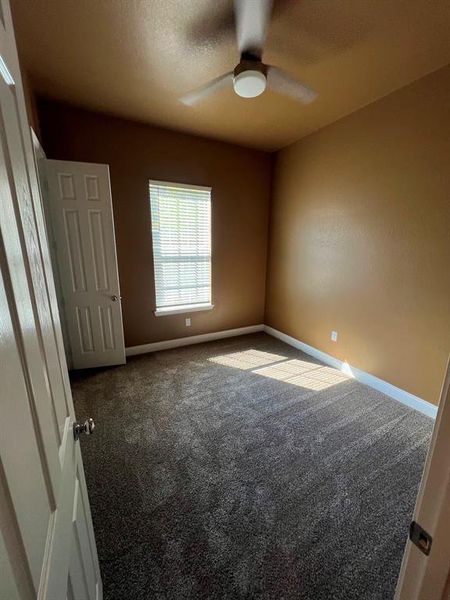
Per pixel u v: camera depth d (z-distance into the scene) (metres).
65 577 0.61
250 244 3.94
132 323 3.33
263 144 3.48
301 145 3.28
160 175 3.12
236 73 1.66
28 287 0.54
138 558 1.23
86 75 2.08
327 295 3.16
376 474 1.70
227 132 3.12
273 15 1.52
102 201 2.69
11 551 0.37
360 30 1.63
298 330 3.65
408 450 1.90
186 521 1.39
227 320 4.02
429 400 2.29
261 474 1.68
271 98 2.37
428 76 2.05
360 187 2.66
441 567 0.46
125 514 1.43
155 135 3.00
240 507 1.47
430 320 2.23
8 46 0.54
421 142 2.14
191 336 3.77
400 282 2.41
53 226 2.60
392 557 1.25
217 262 3.74
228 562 1.22
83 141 2.70
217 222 3.61
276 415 2.26
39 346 0.58
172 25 1.60
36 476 0.49
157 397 2.50
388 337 2.55
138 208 3.08
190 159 3.25
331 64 1.94
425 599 0.49
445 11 1.49
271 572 1.18
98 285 2.86
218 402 2.43
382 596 1.11
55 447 0.63
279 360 3.30
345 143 2.74
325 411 2.33
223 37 1.69
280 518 1.42
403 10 1.49
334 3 1.45
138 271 3.24
